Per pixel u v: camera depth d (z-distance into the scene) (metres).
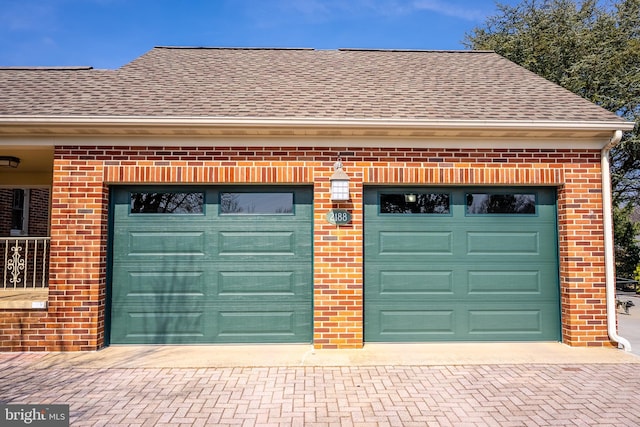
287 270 6.47
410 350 6.09
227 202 6.54
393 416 4.01
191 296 6.41
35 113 5.93
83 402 4.30
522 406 4.23
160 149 6.25
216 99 6.74
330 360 5.66
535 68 16.47
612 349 6.16
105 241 6.27
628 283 13.87
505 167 6.41
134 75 7.90
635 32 15.44
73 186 6.14
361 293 6.24
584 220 6.39
